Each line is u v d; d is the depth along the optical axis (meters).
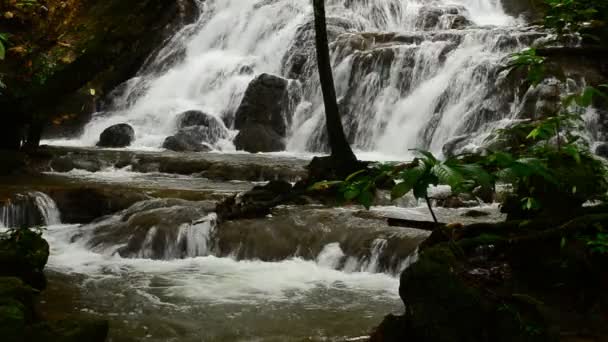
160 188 11.65
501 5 25.09
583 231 4.87
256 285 7.70
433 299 4.43
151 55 23.86
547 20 5.22
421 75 18.19
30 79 13.06
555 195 5.07
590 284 4.80
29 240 6.64
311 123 19.06
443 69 17.86
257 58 22.19
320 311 6.77
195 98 21.73
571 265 4.80
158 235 9.13
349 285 7.72
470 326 4.35
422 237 8.26
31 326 4.51
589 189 4.91
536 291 4.82
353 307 6.90
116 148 17.56
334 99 11.20
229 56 23.20
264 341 5.93
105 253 9.12
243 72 21.62
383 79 18.73
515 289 4.75
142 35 12.55
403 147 17.64
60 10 14.84
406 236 8.32
